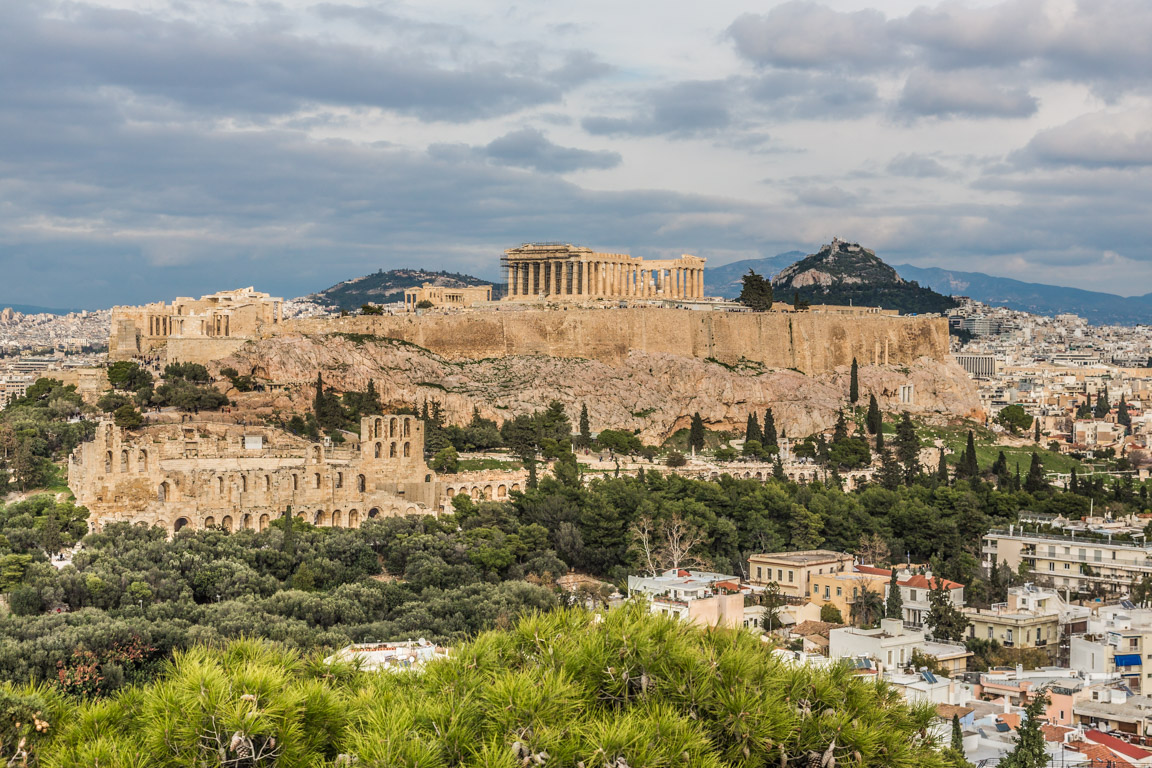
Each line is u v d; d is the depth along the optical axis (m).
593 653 75.00
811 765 73.12
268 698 72.19
